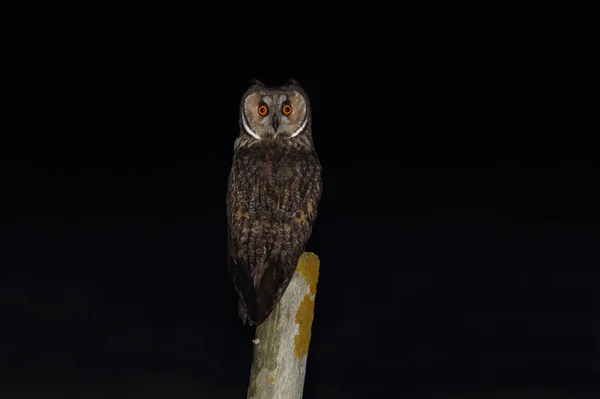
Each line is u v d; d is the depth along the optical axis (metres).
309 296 5.28
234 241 5.58
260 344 5.22
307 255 5.40
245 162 5.94
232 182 5.86
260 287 5.26
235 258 5.53
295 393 5.20
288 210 5.64
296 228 5.59
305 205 5.72
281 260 5.36
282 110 6.14
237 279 5.45
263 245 5.48
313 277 5.33
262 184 5.76
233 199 5.75
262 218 5.59
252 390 5.20
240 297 5.44
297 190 5.76
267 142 6.08
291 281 5.28
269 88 6.27
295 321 5.21
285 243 5.48
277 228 5.55
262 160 5.93
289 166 5.88
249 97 6.24
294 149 6.07
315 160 6.11
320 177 6.04
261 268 5.39
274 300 5.20
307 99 6.27
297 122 6.16
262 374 5.19
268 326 5.21
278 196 5.70
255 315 5.18
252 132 6.16
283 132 6.09
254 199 5.69
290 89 6.23
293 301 5.23
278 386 5.16
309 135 6.22
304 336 5.23
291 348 5.20
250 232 5.54
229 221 5.71
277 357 5.18
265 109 6.15
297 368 5.20
